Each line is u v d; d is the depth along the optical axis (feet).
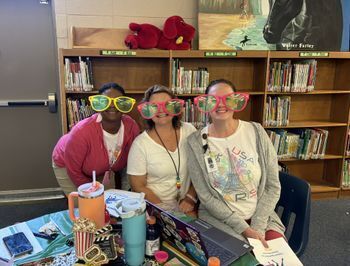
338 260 7.54
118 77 10.00
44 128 10.56
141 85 10.21
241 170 5.32
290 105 11.00
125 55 8.79
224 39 9.83
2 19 9.65
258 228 5.08
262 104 10.14
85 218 3.46
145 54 8.94
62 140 7.20
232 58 10.52
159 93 5.65
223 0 9.78
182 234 3.32
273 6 10.07
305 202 5.34
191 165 5.54
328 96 11.49
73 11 9.35
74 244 3.50
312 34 10.44
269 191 5.53
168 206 5.19
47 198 10.41
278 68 9.93
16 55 9.95
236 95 5.27
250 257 3.62
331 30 10.59
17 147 10.53
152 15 9.82
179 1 9.90
